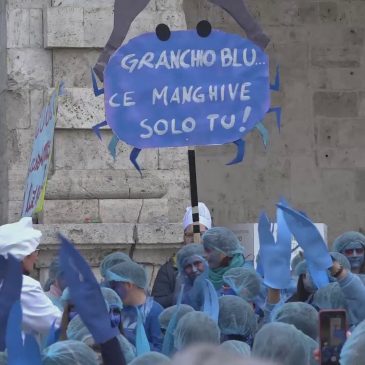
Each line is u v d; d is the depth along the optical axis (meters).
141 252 15.22
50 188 15.09
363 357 6.17
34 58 15.41
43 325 9.01
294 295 9.66
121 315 9.22
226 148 21.05
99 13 15.47
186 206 15.56
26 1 15.47
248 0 21.23
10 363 5.77
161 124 11.32
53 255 14.93
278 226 8.66
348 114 21.44
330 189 21.31
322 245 8.40
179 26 15.56
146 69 11.32
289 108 21.28
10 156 15.33
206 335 7.65
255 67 11.45
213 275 10.58
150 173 15.47
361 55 21.50
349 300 8.38
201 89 11.36
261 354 6.67
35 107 15.37
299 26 21.36
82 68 15.45
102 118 15.33
